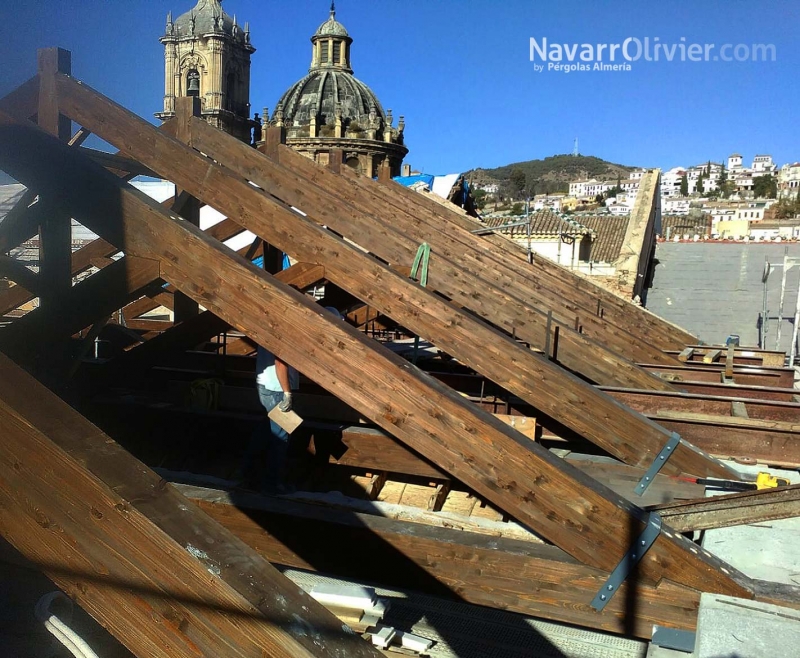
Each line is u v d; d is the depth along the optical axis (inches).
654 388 295.9
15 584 130.2
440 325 229.8
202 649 76.7
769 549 151.4
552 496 147.5
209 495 185.3
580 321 388.2
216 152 340.2
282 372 204.5
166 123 342.6
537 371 223.3
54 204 192.5
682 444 216.1
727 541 155.0
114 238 186.4
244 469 229.3
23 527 82.6
